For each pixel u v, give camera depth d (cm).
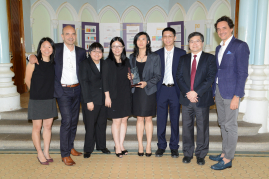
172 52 332
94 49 309
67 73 308
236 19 562
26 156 344
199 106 300
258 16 399
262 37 402
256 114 409
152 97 326
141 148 347
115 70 319
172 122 340
